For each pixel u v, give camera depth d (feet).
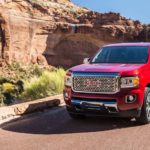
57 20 158.81
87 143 19.30
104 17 160.25
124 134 21.38
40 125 25.00
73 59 163.02
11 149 18.54
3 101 47.73
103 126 24.08
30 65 147.84
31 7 154.10
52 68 150.00
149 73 24.88
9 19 142.10
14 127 24.43
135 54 26.86
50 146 18.89
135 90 22.88
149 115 24.34
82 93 23.86
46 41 157.58
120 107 22.76
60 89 44.86
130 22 160.45
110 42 159.02
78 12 170.81
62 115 28.68
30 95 46.03
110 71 23.15
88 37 157.89
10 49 142.31
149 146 18.38
